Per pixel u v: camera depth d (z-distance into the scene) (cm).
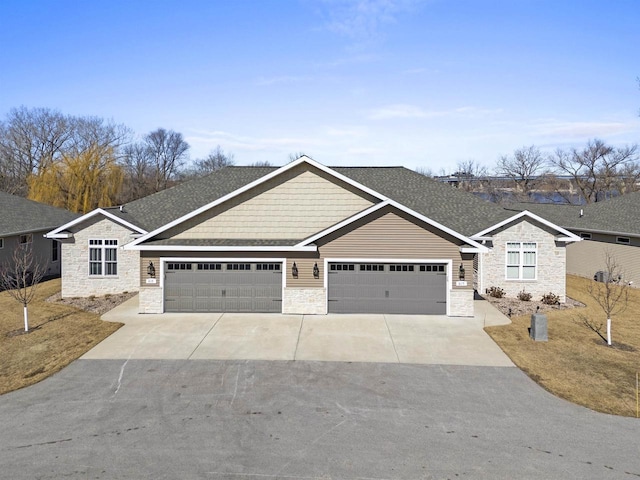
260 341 1571
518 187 7175
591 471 830
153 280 1919
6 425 990
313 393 1162
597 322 1838
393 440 935
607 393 1177
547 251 2239
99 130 6500
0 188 5788
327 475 812
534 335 1593
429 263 1903
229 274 1931
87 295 2250
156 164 8506
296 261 1912
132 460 855
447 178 8244
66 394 1148
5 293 2305
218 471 820
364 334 1659
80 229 2236
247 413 1049
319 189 1998
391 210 1895
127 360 1385
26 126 6162
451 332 1688
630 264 2578
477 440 938
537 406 1100
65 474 810
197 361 1381
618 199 3119
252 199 1994
